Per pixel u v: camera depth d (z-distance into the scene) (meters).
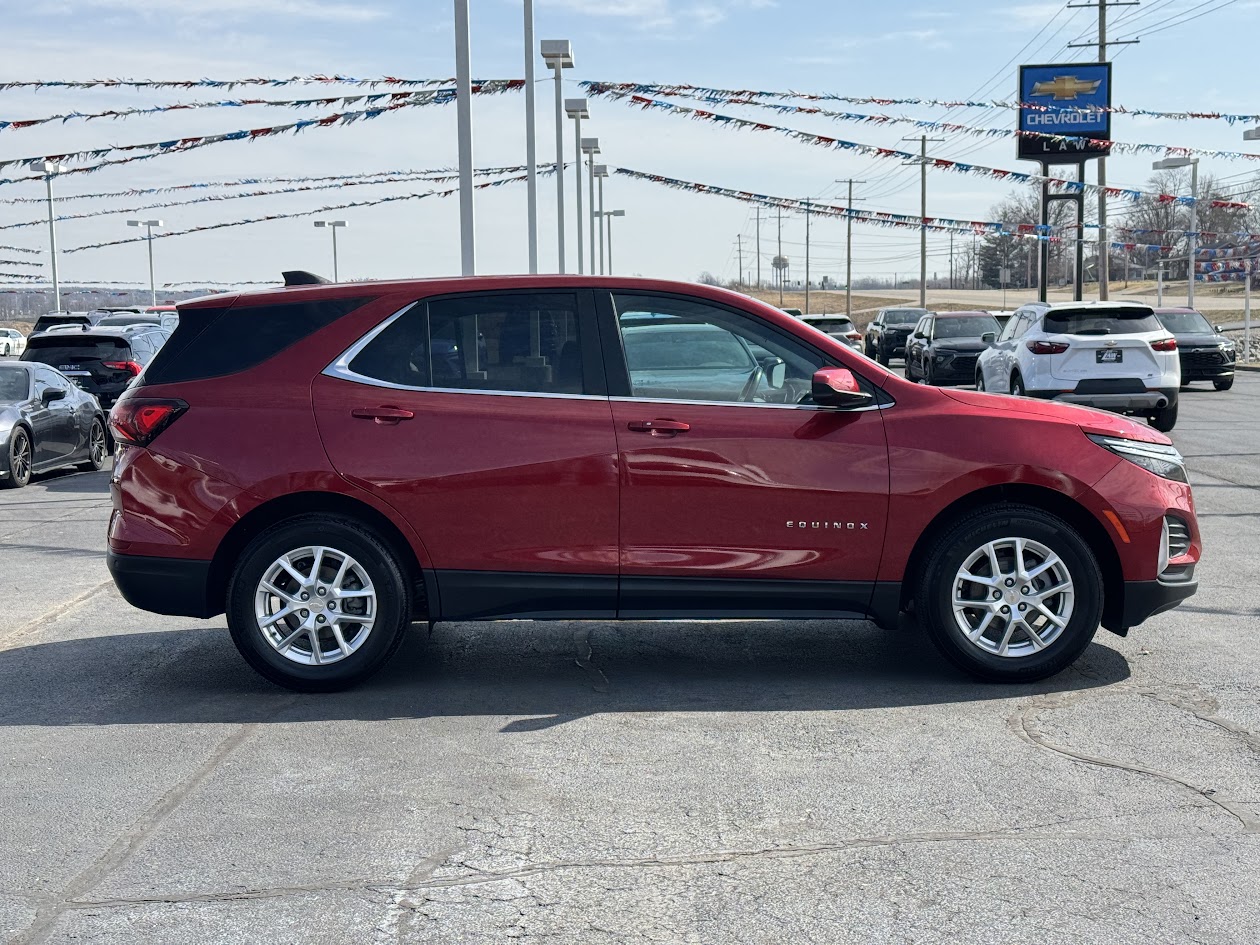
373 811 4.36
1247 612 7.23
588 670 6.21
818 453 5.66
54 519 11.89
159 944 3.41
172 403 5.76
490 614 5.77
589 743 5.07
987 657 5.78
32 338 18.56
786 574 5.70
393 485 5.64
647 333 5.78
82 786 4.63
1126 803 4.36
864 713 5.44
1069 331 17.36
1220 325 56.59
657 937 3.42
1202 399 24.64
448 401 5.71
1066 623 5.76
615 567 5.68
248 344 5.84
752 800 4.43
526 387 5.73
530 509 5.66
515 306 5.80
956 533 5.70
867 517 5.67
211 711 5.58
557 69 25.69
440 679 6.07
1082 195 45.28
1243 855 3.92
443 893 3.71
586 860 3.94
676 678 6.05
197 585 5.74
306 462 5.65
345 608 5.79
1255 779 4.59
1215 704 5.50
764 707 5.55
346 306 5.84
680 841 4.08
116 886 3.78
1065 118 44.19
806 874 3.81
